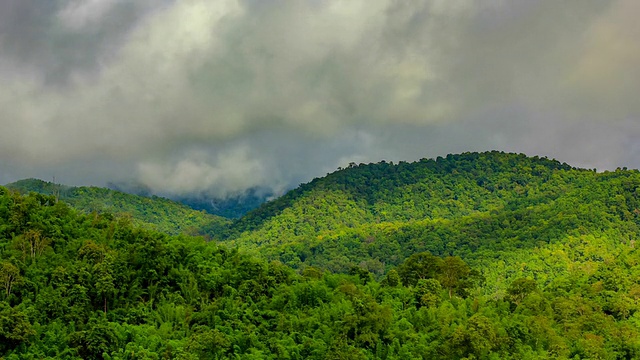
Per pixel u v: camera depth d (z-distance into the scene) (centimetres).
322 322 7888
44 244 8738
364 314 7669
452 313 8419
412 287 9444
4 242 8694
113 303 7988
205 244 10000
